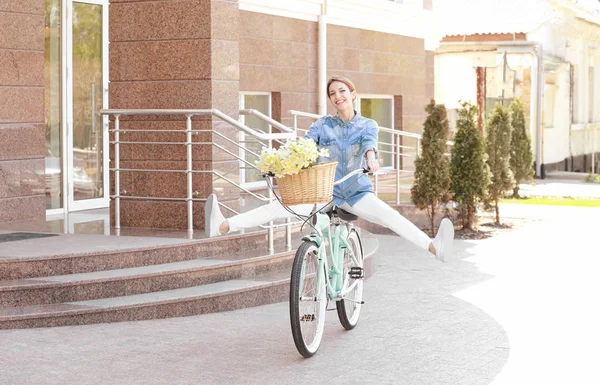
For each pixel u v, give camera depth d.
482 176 14.31
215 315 8.26
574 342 7.37
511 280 10.31
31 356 6.77
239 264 8.99
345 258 7.61
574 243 13.40
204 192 10.08
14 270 8.16
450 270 11.02
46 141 12.77
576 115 27.06
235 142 9.99
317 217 7.10
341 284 7.38
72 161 13.12
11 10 11.24
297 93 17.38
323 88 17.86
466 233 14.30
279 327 7.80
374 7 19.42
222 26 10.16
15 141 11.31
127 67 10.41
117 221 10.47
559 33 26.31
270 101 16.92
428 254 12.34
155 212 10.30
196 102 10.12
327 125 7.45
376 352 7.00
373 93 19.91
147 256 8.78
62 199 12.95
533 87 25.73
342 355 6.89
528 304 8.95
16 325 7.60
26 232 10.03
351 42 19.03
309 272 6.94
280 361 6.69
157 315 8.09
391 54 20.48
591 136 27.30
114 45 10.46
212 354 6.88
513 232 14.60
